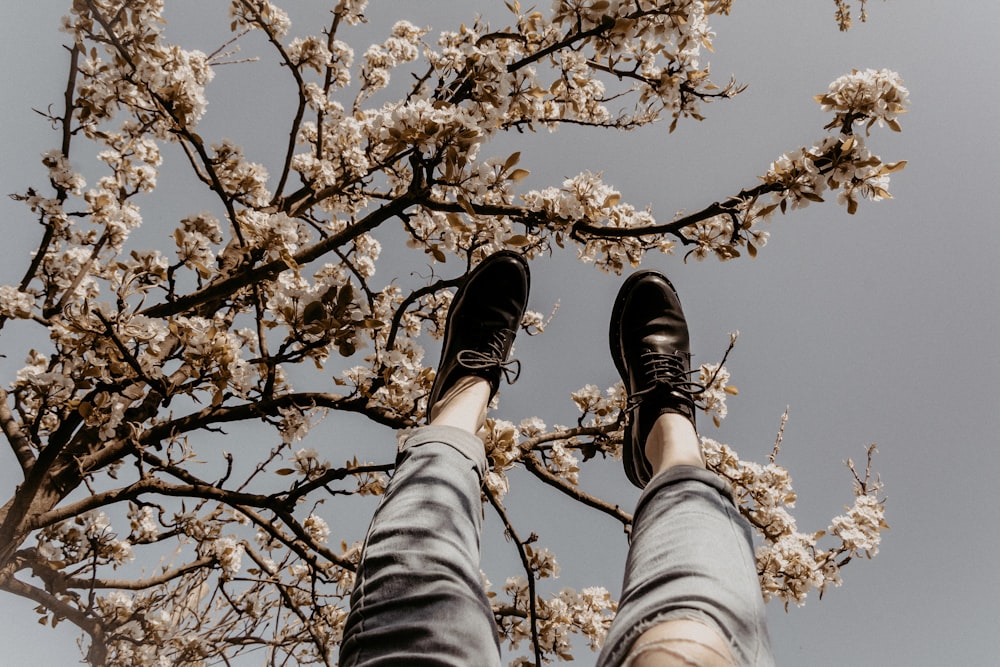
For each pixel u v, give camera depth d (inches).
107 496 115.4
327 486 121.6
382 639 47.3
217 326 115.2
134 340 111.8
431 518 56.0
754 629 44.0
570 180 116.3
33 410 149.8
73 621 141.6
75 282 132.6
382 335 151.6
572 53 130.4
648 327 111.6
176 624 165.0
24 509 114.6
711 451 154.2
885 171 95.6
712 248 119.7
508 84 112.6
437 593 49.5
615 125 157.5
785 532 148.9
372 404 128.3
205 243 115.0
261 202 143.7
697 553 49.0
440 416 82.0
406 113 98.3
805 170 97.0
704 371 159.5
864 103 95.2
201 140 112.7
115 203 145.0
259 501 117.9
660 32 109.9
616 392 158.1
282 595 145.3
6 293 122.6
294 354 101.7
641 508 59.9
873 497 152.4
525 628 151.6
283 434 120.8
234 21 154.9
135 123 155.3
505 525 128.2
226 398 115.6
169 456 116.6
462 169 103.2
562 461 159.9
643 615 43.7
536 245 143.6
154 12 121.5
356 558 148.9
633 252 140.6
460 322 111.7
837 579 144.8
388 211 114.0
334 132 169.8
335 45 183.3
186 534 141.4
